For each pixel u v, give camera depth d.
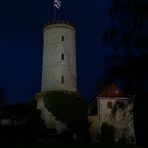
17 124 51.66
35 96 52.09
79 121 49.44
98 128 54.28
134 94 23.77
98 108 55.25
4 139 43.81
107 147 36.06
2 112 56.97
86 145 36.09
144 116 24.14
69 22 56.75
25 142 37.16
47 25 56.69
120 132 51.84
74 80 54.75
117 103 30.11
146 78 23.36
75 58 56.56
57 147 33.09
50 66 54.53
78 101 50.50
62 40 55.38
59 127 48.34
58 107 49.19
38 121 49.66
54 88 53.03
